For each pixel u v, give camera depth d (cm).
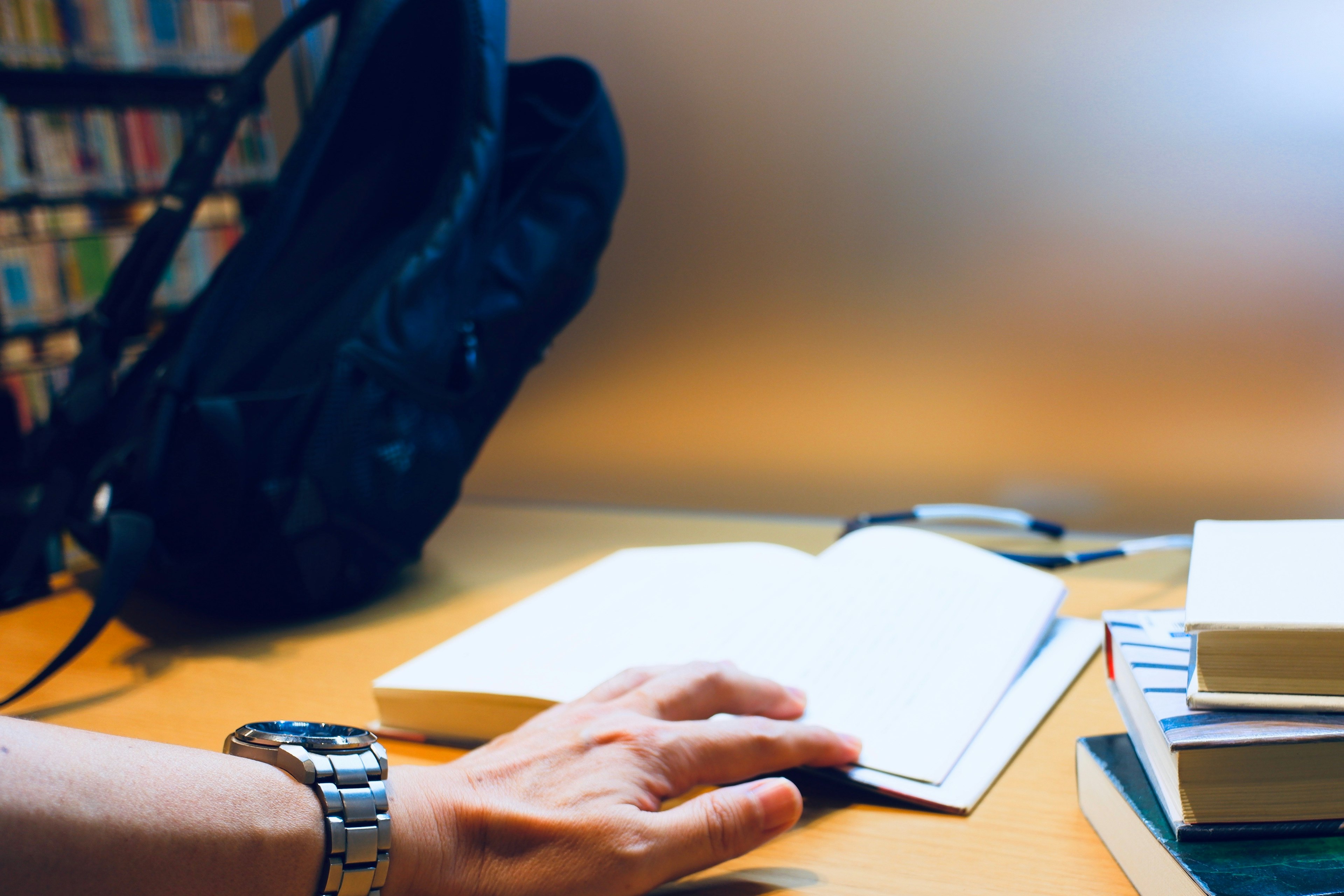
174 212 81
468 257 79
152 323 326
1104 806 44
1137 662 44
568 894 41
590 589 74
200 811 36
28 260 300
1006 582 68
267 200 77
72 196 312
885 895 42
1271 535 46
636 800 44
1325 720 38
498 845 42
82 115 313
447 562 91
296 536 73
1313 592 39
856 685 58
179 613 81
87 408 79
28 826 32
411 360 74
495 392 84
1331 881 35
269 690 66
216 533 71
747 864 45
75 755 35
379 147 85
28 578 83
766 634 64
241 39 361
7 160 295
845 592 69
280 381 75
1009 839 45
